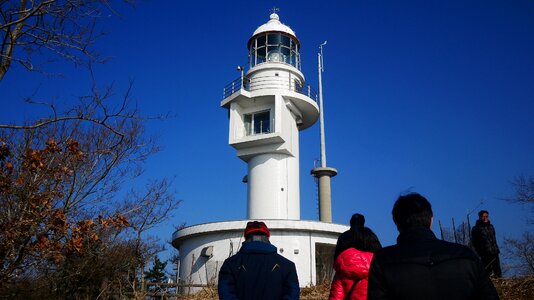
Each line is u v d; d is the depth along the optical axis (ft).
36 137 51.52
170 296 71.20
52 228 41.27
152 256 86.28
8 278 42.14
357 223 19.99
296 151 115.03
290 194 109.50
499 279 45.88
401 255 13.01
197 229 99.71
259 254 18.07
